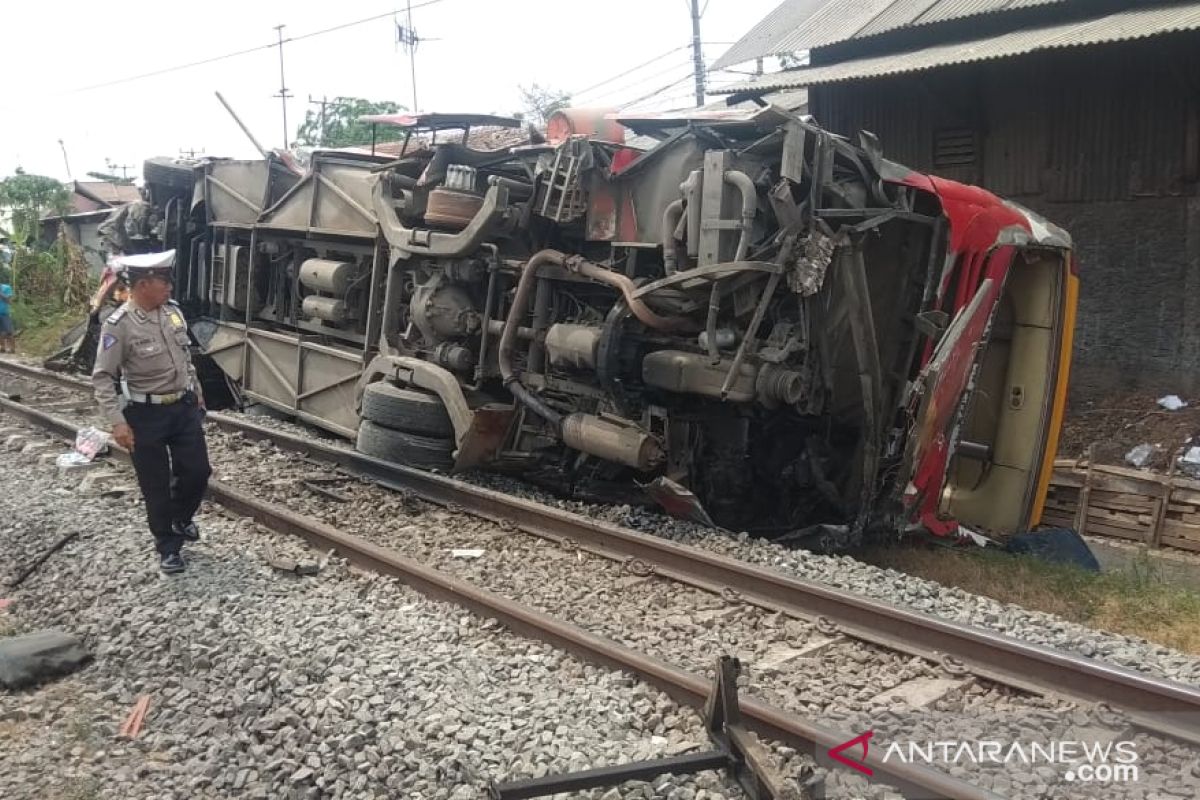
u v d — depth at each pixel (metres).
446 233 8.88
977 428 9.09
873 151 7.33
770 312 7.47
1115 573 7.66
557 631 5.06
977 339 7.69
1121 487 10.73
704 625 5.54
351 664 4.71
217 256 13.37
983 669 4.80
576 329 7.93
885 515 7.73
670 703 4.41
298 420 11.69
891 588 6.12
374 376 9.70
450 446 8.85
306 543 6.85
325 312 10.57
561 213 7.99
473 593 5.57
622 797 3.61
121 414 5.91
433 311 8.98
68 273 23.91
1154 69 11.95
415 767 3.84
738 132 7.43
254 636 5.08
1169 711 4.17
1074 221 12.98
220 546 6.73
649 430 7.73
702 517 7.54
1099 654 5.08
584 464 8.66
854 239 7.23
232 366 12.68
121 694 4.80
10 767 4.19
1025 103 13.18
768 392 7.14
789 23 16.67
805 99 16.69
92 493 8.00
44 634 5.30
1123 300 12.64
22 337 21.27
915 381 7.42
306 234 11.39
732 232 7.00
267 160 12.07
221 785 3.98
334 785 3.83
